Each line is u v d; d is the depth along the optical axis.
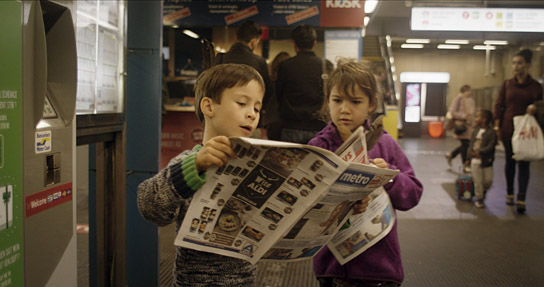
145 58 2.72
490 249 4.25
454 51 23.59
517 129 5.57
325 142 1.80
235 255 1.19
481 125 6.02
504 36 17.06
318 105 4.30
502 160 11.09
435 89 22.09
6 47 1.14
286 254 1.36
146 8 2.70
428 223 5.18
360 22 5.96
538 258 4.01
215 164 1.10
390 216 1.67
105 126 2.04
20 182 1.22
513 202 6.13
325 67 4.30
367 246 1.62
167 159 6.96
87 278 3.34
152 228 2.74
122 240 2.26
